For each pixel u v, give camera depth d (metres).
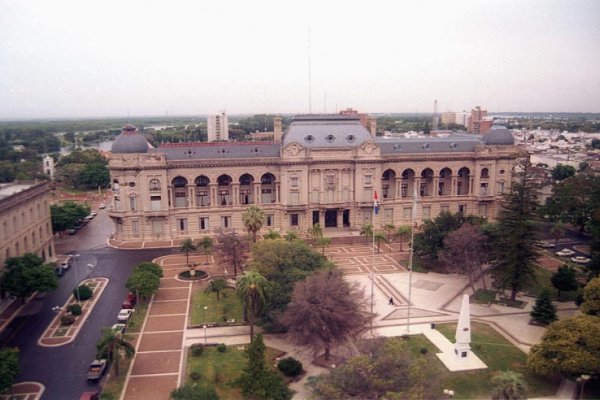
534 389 69.19
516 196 100.88
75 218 158.25
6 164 126.12
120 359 78.44
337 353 75.81
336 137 155.75
